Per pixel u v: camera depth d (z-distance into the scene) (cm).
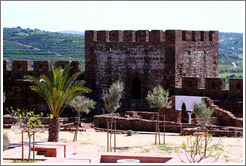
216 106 4906
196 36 5672
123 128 4688
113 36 5778
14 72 5694
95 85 5878
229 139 3794
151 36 5569
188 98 5072
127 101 5512
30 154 2875
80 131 4397
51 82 3691
